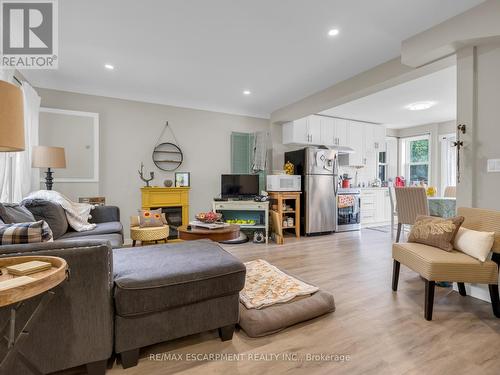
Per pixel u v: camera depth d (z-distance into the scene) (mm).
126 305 1314
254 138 5000
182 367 1398
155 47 2717
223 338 1631
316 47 2709
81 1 2006
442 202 3266
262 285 2221
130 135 4152
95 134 3865
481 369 1370
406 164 6625
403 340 1626
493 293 1894
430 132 6062
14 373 1138
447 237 2062
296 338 1657
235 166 4977
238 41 2607
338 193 5273
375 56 2902
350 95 3543
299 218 4773
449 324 1806
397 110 5023
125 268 1494
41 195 2664
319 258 3352
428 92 4031
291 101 4551
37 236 1330
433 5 2057
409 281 2584
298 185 4812
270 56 2908
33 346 1171
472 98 2242
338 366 1398
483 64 2215
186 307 1492
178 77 3488
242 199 4449
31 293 842
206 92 4074
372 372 1351
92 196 3846
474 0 1999
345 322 1838
